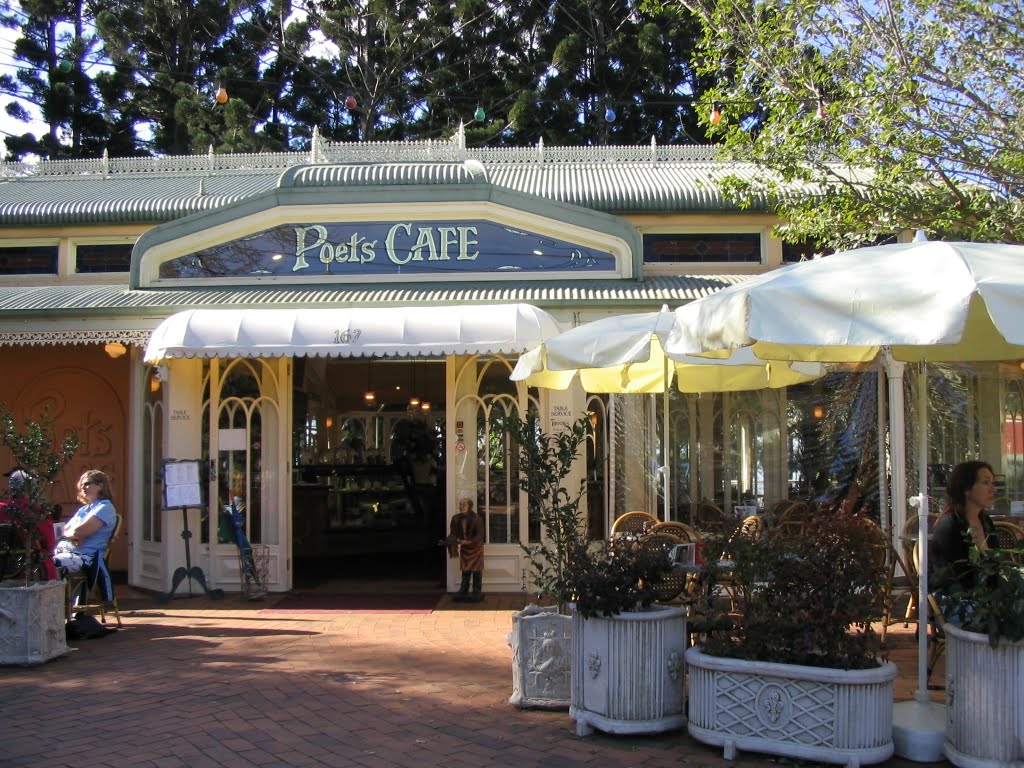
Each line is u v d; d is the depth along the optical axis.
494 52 39.06
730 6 10.88
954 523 6.40
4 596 7.69
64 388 14.24
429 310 10.34
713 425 11.77
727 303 5.15
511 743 5.68
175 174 17.56
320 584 12.12
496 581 11.19
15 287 13.04
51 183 16.75
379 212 11.98
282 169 17.59
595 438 11.32
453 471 11.23
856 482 11.53
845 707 5.12
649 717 5.72
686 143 36.50
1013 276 4.56
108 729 5.99
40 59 37.75
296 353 10.05
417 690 6.86
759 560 5.54
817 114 10.39
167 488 10.84
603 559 6.00
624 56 36.19
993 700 4.90
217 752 5.54
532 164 17.20
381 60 38.50
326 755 5.49
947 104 10.44
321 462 18.05
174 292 11.76
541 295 11.06
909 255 5.15
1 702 6.64
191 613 10.16
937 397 11.75
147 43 38.84
